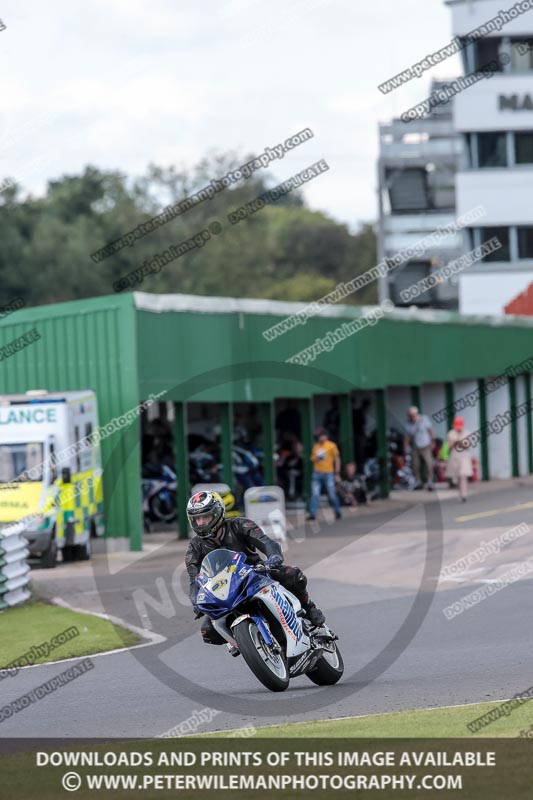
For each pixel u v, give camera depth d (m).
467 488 127.12
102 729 33.91
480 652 43.94
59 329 90.94
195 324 93.38
